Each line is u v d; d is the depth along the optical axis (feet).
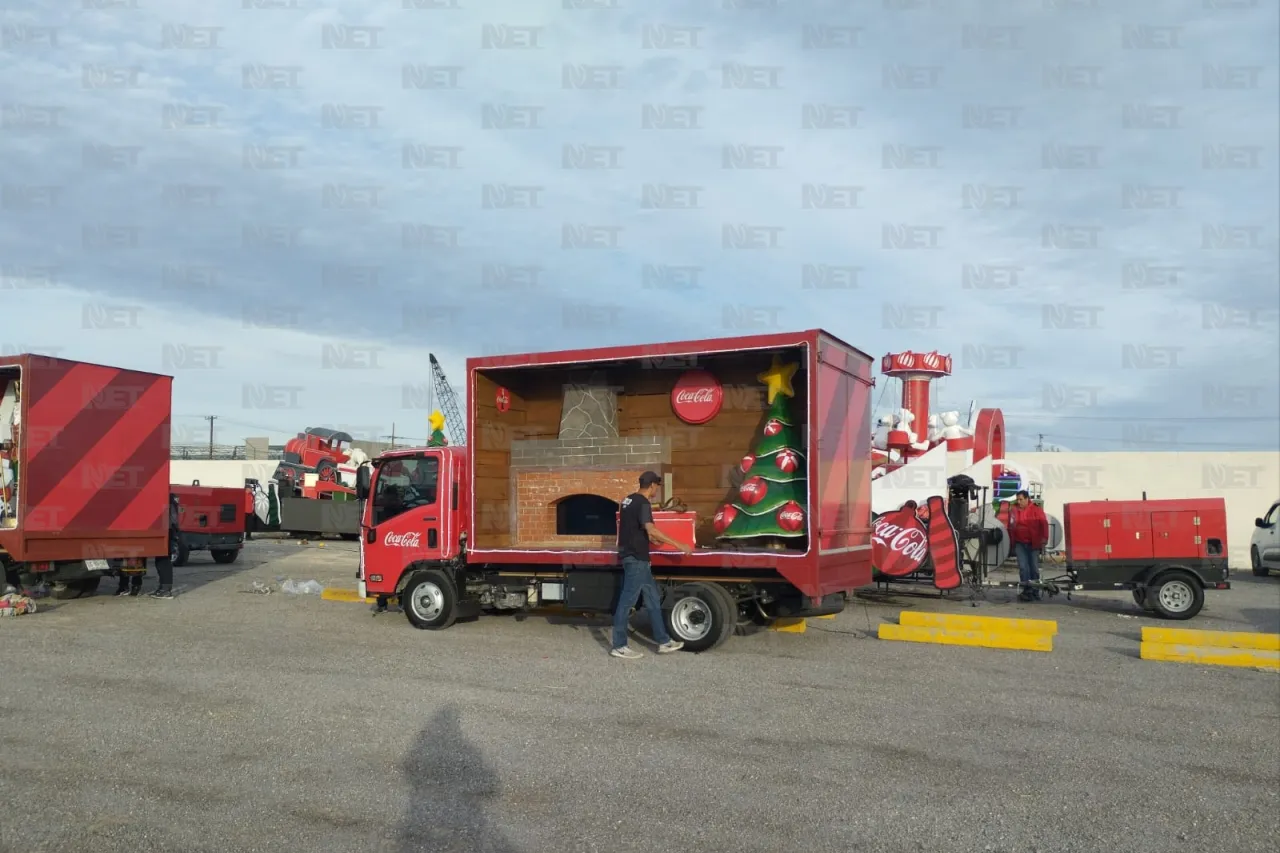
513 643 34.47
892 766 19.62
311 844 15.43
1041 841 15.80
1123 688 27.25
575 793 17.87
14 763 19.39
